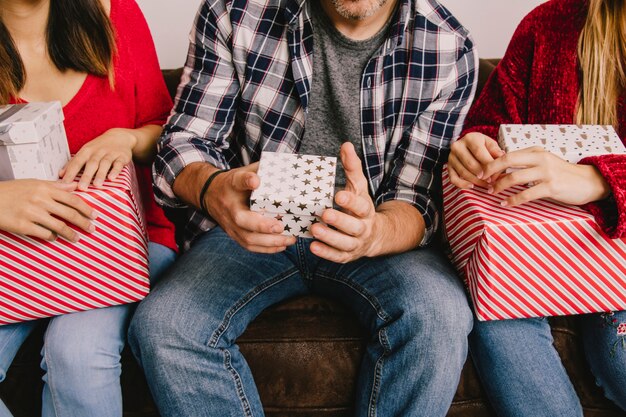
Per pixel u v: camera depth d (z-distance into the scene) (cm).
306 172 83
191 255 105
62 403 91
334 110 108
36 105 91
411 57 104
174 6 151
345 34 102
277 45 104
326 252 83
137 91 116
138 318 91
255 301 100
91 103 109
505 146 94
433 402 89
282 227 80
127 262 90
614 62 104
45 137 88
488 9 155
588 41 104
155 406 102
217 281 97
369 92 104
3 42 102
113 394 93
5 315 91
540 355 95
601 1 102
